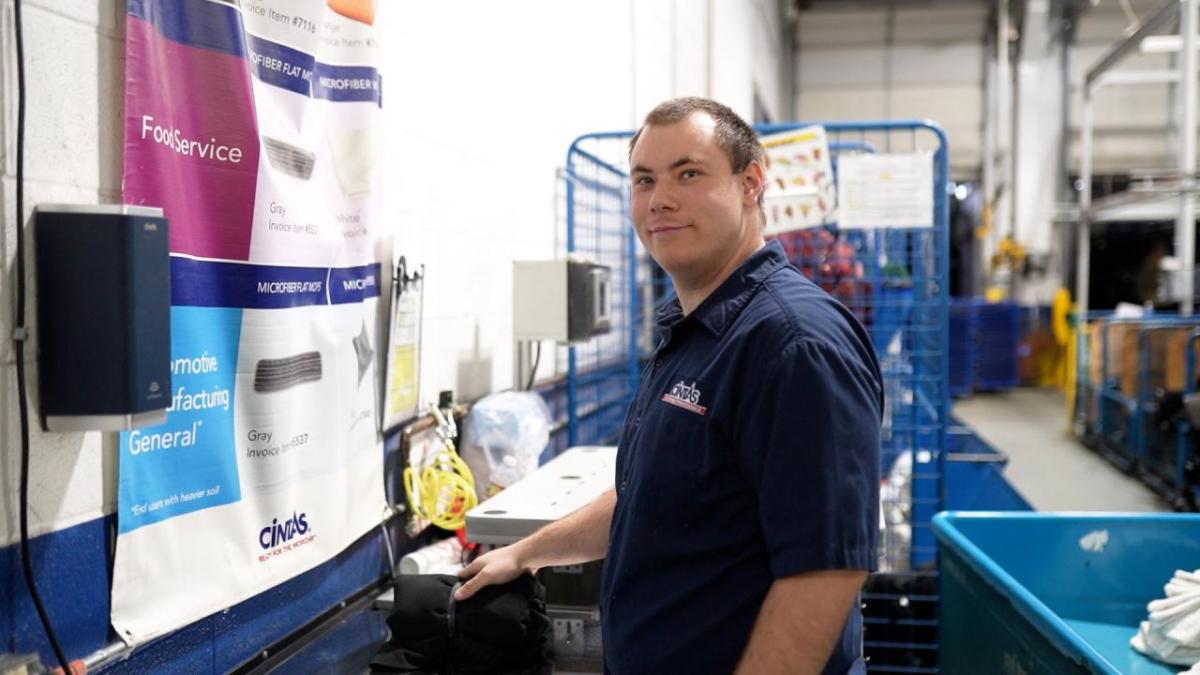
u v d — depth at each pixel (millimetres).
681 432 1205
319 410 1674
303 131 1596
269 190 1495
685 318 1287
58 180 1159
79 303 1083
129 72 1214
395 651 1512
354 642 1702
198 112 1343
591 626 1637
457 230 2518
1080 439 7598
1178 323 6148
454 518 2203
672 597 1218
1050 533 2244
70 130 1176
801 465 1067
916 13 11898
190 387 1342
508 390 2900
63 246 1080
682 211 1266
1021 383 11352
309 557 1645
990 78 11859
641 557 1241
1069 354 8102
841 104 12312
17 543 1102
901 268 3285
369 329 1865
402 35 2146
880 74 12203
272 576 1536
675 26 6000
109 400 1089
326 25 1670
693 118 1274
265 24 1493
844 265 3158
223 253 1402
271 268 1509
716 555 1192
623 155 4680
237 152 1416
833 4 11977
